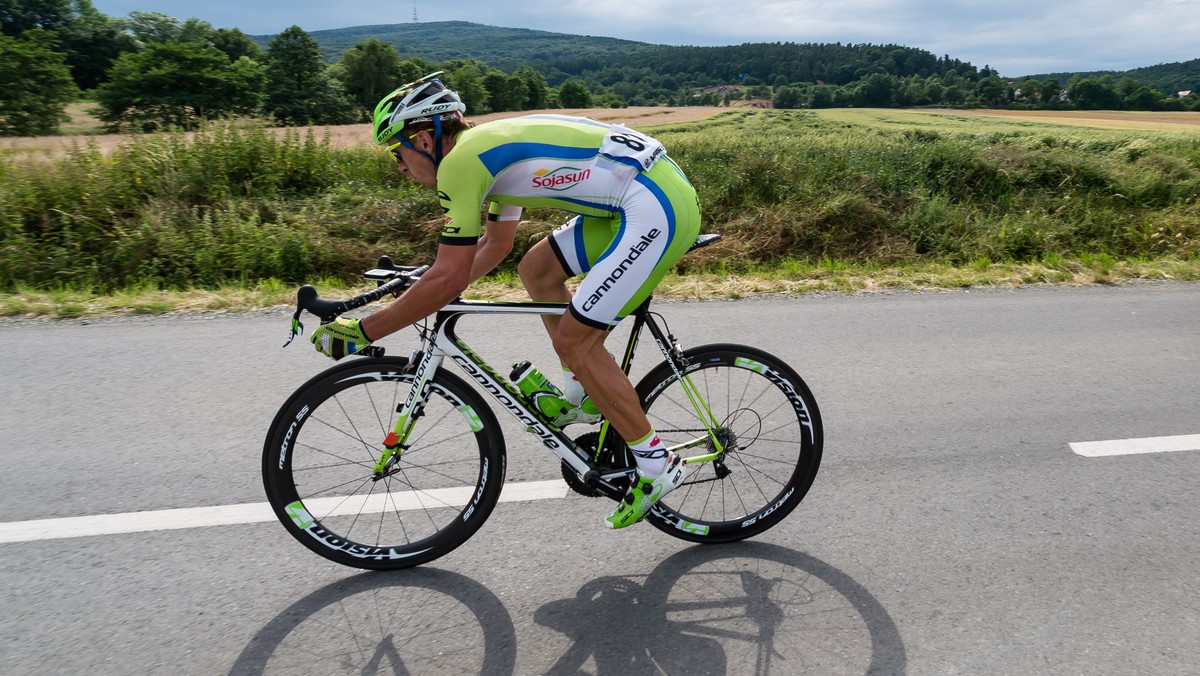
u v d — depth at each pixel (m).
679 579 2.42
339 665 2.03
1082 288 6.33
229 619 2.21
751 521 2.60
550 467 3.10
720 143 10.23
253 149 8.00
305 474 2.91
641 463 2.33
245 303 5.36
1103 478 3.09
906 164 9.49
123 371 4.08
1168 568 2.49
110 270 6.32
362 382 2.36
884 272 6.80
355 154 8.82
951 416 3.66
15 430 3.37
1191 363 4.45
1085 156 10.18
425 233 7.20
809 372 4.20
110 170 7.24
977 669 2.03
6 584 2.33
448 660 2.05
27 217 6.70
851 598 2.33
